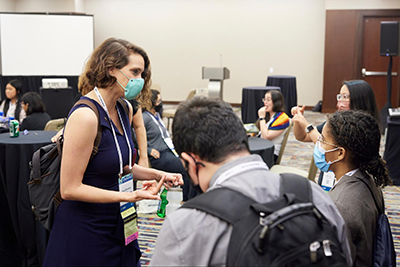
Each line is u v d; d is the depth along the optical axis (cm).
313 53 998
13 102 577
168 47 1083
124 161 165
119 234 168
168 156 365
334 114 149
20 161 262
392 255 126
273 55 1023
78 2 1080
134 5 1084
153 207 371
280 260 79
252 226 82
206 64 1068
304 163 562
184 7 1059
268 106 427
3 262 267
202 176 96
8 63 1000
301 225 83
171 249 86
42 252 259
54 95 757
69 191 150
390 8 907
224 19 1041
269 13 1012
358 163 142
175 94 1100
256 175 91
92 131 150
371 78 944
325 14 971
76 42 1008
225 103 98
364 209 131
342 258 84
